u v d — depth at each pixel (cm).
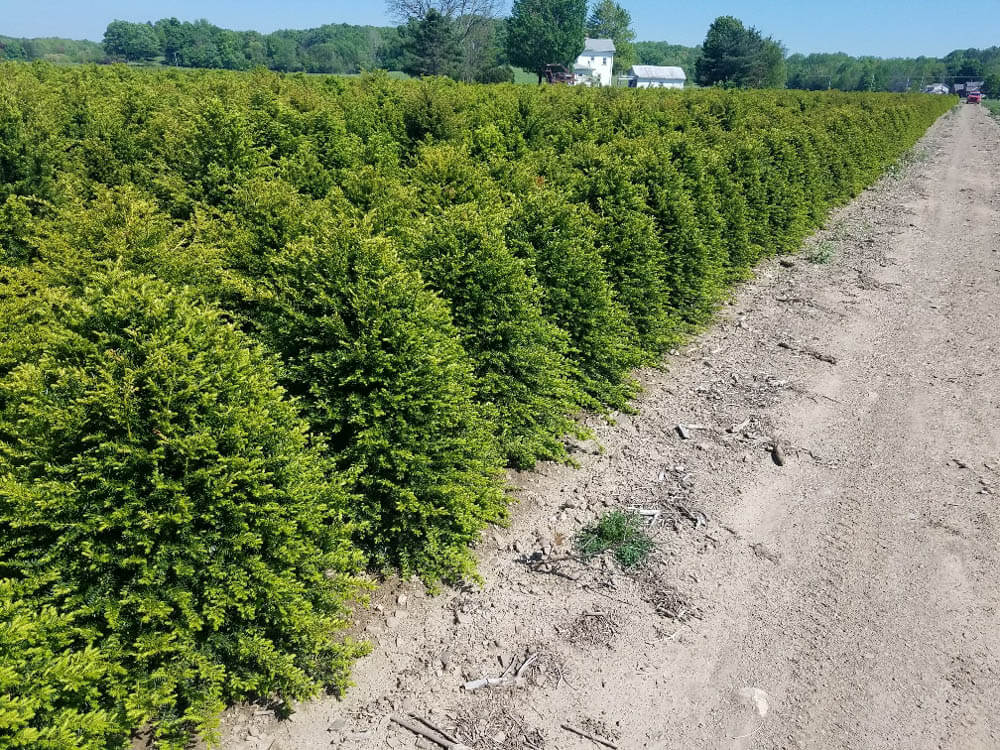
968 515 617
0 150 816
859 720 424
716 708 432
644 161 981
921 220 1859
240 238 636
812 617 502
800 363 938
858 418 788
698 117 1855
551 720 421
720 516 611
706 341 1024
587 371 790
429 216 700
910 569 550
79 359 384
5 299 598
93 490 365
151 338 386
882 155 2725
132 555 368
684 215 956
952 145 3903
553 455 664
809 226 1677
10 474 366
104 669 338
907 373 909
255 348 491
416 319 521
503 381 638
